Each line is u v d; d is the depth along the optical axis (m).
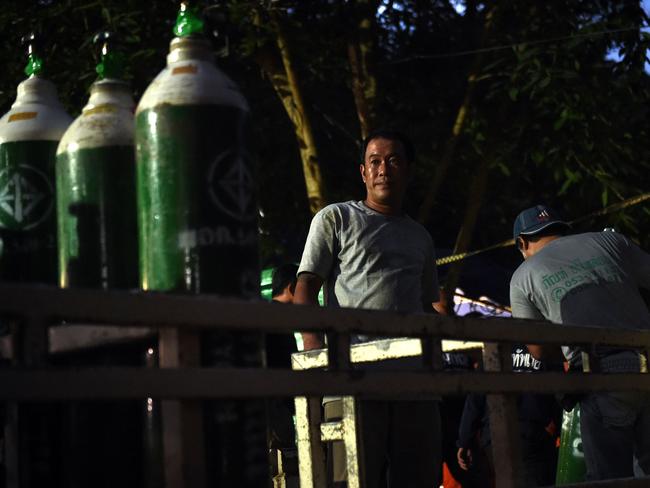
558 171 12.66
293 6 12.63
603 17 12.84
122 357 2.11
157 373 1.79
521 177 14.30
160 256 2.11
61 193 2.33
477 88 13.48
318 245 4.48
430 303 4.84
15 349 1.73
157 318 1.80
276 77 12.36
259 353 2.06
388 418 4.21
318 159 12.08
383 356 3.39
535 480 7.47
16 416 2.19
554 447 7.57
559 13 12.80
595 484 2.66
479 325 2.44
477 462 7.92
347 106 14.15
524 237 5.43
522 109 12.97
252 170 2.20
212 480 1.99
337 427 3.29
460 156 13.81
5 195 2.43
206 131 2.12
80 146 2.30
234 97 2.17
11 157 2.44
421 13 13.93
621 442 4.62
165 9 11.26
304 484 3.36
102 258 2.28
